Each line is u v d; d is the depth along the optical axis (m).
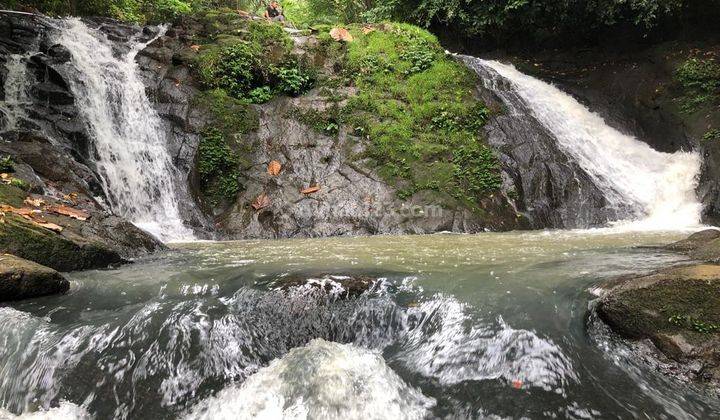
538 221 8.86
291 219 8.39
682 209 9.49
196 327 3.63
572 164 9.86
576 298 3.72
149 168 8.93
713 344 2.95
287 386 3.12
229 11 13.05
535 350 3.25
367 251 5.99
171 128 9.34
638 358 3.13
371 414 2.88
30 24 9.72
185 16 12.24
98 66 9.61
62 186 6.85
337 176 9.11
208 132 9.30
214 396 3.19
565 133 11.02
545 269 4.51
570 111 12.20
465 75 11.24
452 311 3.75
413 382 3.17
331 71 11.33
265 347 3.67
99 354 3.41
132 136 9.27
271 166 9.19
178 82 9.98
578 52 14.48
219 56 10.46
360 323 3.81
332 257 5.52
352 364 3.31
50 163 7.06
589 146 11.02
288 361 3.38
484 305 3.77
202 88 10.09
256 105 10.16
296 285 4.10
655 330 3.17
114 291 4.34
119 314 3.82
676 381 2.91
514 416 2.77
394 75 11.18
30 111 8.22
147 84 9.87
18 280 4.00
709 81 11.29
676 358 3.01
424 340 3.57
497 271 4.54
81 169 7.48
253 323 3.80
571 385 2.98
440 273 4.52
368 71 11.20
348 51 11.66
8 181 5.86
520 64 15.07
